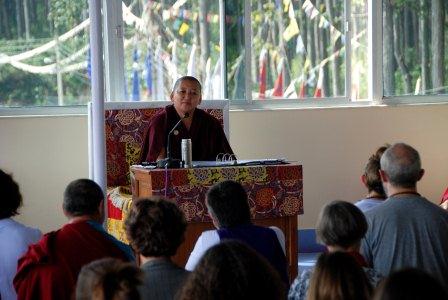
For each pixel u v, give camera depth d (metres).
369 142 9.01
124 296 2.63
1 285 4.59
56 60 8.35
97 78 6.61
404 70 9.22
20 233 4.60
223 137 7.54
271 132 8.78
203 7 8.74
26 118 8.12
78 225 4.19
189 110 7.34
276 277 2.72
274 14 8.95
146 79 8.60
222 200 4.39
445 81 9.27
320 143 8.89
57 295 4.07
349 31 9.12
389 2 9.16
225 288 2.66
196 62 8.75
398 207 4.47
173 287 3.59
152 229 3.63
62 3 8.35
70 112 8.37
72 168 8.26
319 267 2.99
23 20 8.25
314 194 8.90
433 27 9.26
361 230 3.89
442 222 4.45
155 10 8.61
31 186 8.15
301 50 9.02
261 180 6.52
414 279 2.22
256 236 4.38
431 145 9.16
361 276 2.96
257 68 8.92
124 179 7.86
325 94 9.09
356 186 8.98
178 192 6.36
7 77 8.23
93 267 2.69
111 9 8.45
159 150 7.32
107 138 7.80
